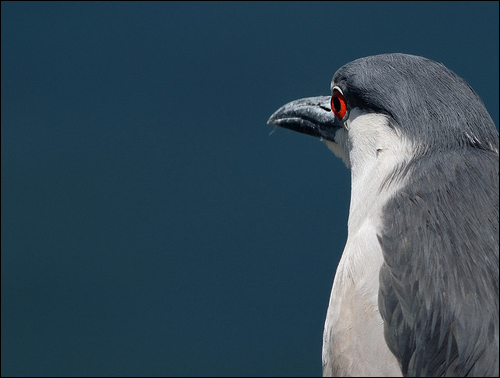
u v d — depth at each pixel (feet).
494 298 24.20
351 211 32.63
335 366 27.45
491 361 23.49
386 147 31.40
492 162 27.81
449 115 29.78
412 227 26.76
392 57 32.73
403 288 25.73
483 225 25.67
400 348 25.13
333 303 29.14
